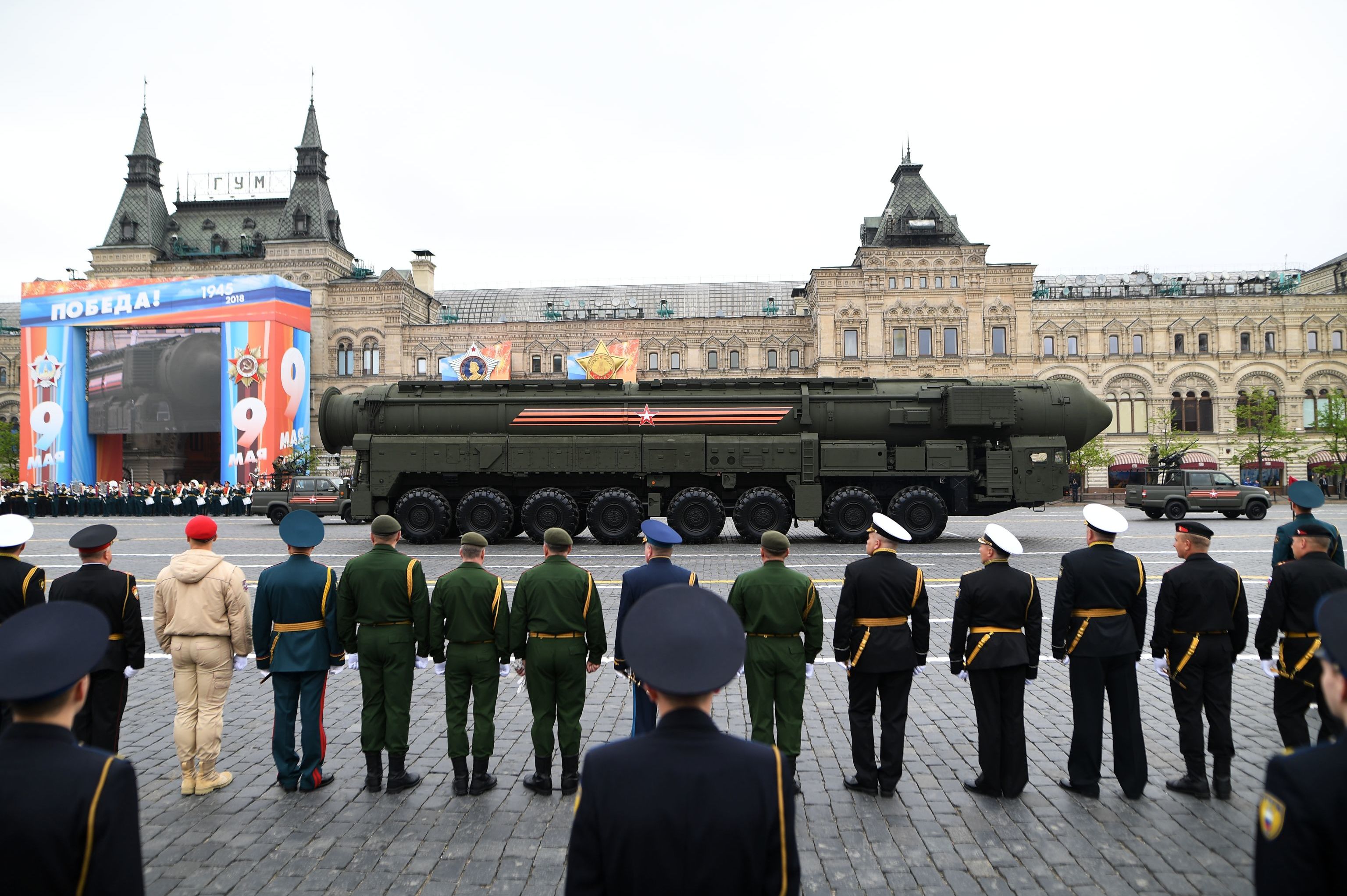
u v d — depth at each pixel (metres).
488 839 5.28
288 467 45.50
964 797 5.92
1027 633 5.88
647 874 2.43
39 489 42.41
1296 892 2.24
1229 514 30.27
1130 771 5.85
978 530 25.50
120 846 2.61
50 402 53.72
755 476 21.95
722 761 2.52
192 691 6.07
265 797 5.98
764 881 2.49
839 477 21.67
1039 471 21.27
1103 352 55.38
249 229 64.94
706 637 2.59
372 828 5.44
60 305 53.72
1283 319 55.03
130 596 6.09
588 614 6.10
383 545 6.25
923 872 4.82
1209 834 5.31
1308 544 6.12
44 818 2.51
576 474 22.05
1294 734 6.08
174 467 62.78
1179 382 55.38
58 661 2.67
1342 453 53.44
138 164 63.97
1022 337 53.19
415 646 6.26
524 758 6.79
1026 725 7.56
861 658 5.89
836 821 5.53
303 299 55.94
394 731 6.04
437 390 22.64
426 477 22.25
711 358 58.75
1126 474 54.72
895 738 5.92
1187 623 5.95
